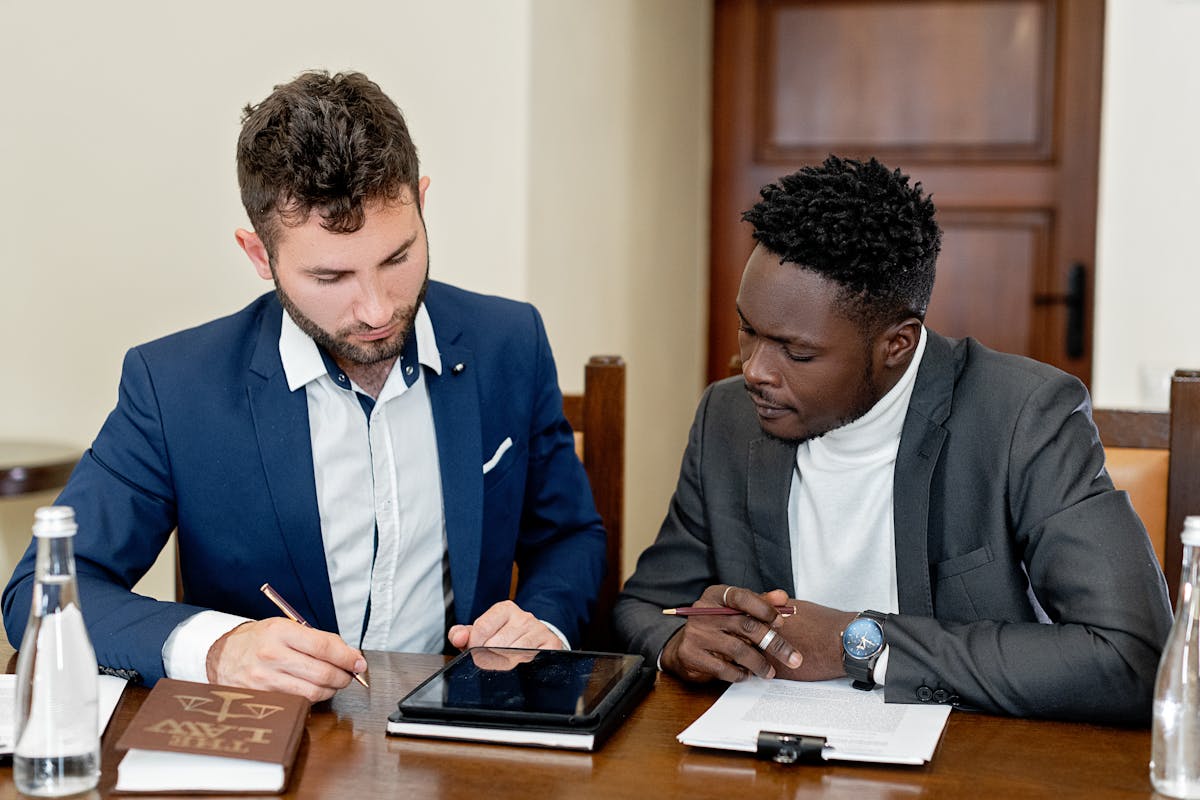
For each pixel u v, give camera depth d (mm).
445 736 1192
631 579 1683
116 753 1172
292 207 1355
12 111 2795
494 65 2629
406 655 1471
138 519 1571
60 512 1083
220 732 1126
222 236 2770
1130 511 1394
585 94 2943
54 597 1076
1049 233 3789
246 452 1576
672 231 3701
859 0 3848
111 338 2832
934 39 3814
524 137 2623
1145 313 3672
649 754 1160
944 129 3828
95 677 1098
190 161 2758
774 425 1397
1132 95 3627
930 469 1463
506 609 1477
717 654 1346
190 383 1585
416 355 1628
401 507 1646
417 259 1433
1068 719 1272
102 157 2785
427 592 1689
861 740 1173
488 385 1696
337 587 1642
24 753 1067
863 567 1521
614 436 1970
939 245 1398
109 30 2748
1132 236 3662
